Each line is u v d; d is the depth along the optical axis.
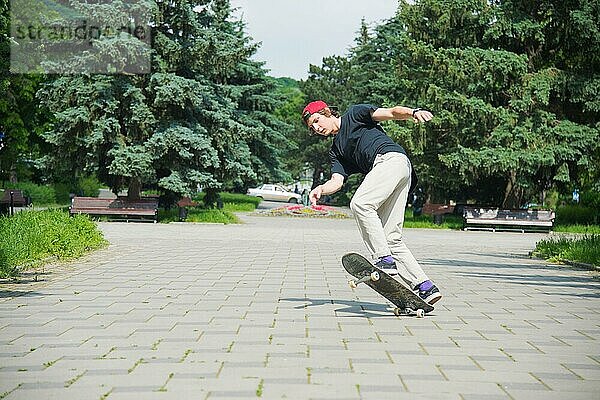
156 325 6.19
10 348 5.23
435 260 14.29
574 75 29.53
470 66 29.14
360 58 56.38
